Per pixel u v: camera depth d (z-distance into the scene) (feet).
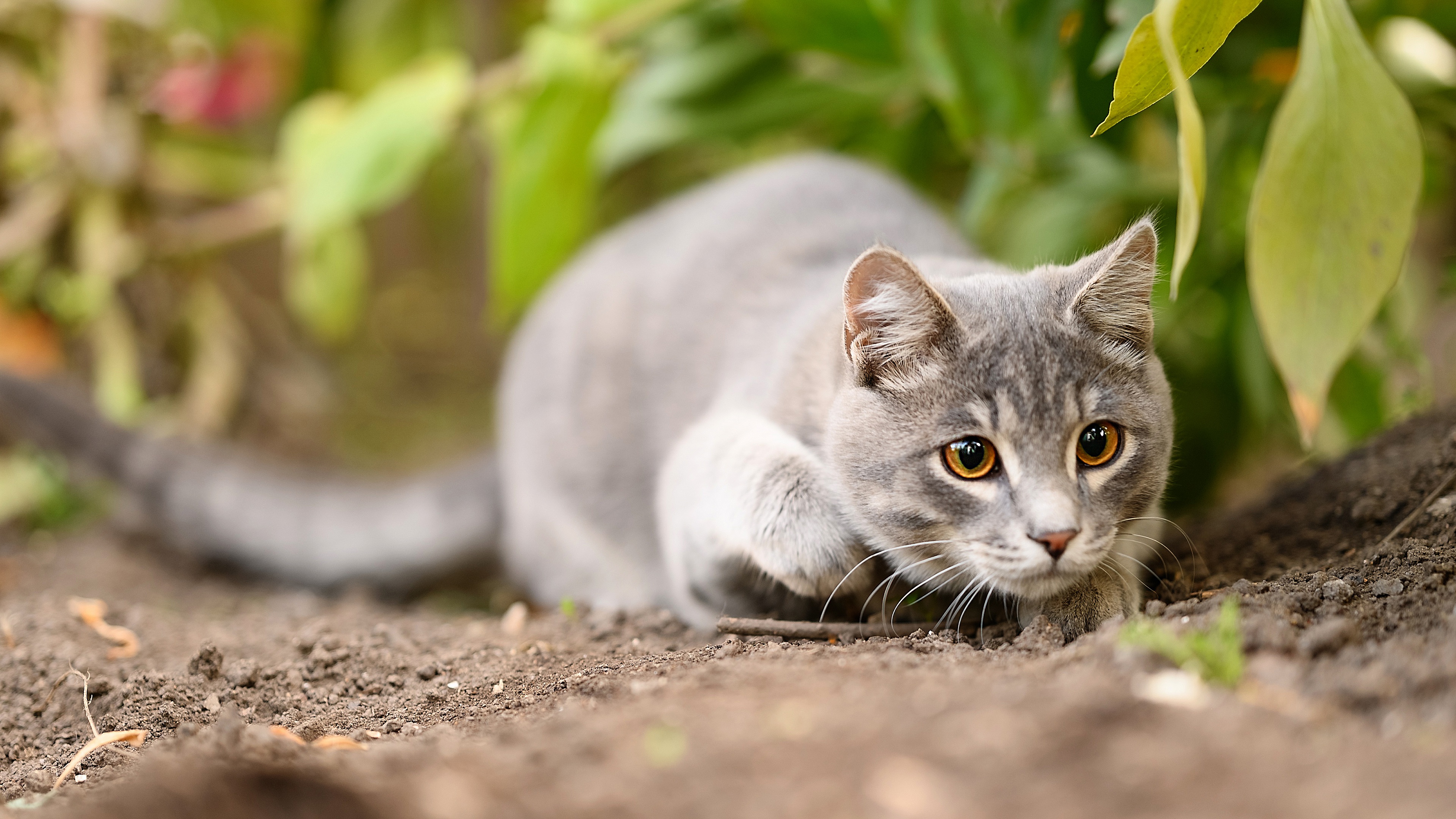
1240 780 2.38
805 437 3.00
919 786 2.39
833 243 3.31
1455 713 2.46
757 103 3.67
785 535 2.90
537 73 3.58
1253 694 2.49
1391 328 3.36
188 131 4.22
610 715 2.55
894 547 2.92
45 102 3.94
